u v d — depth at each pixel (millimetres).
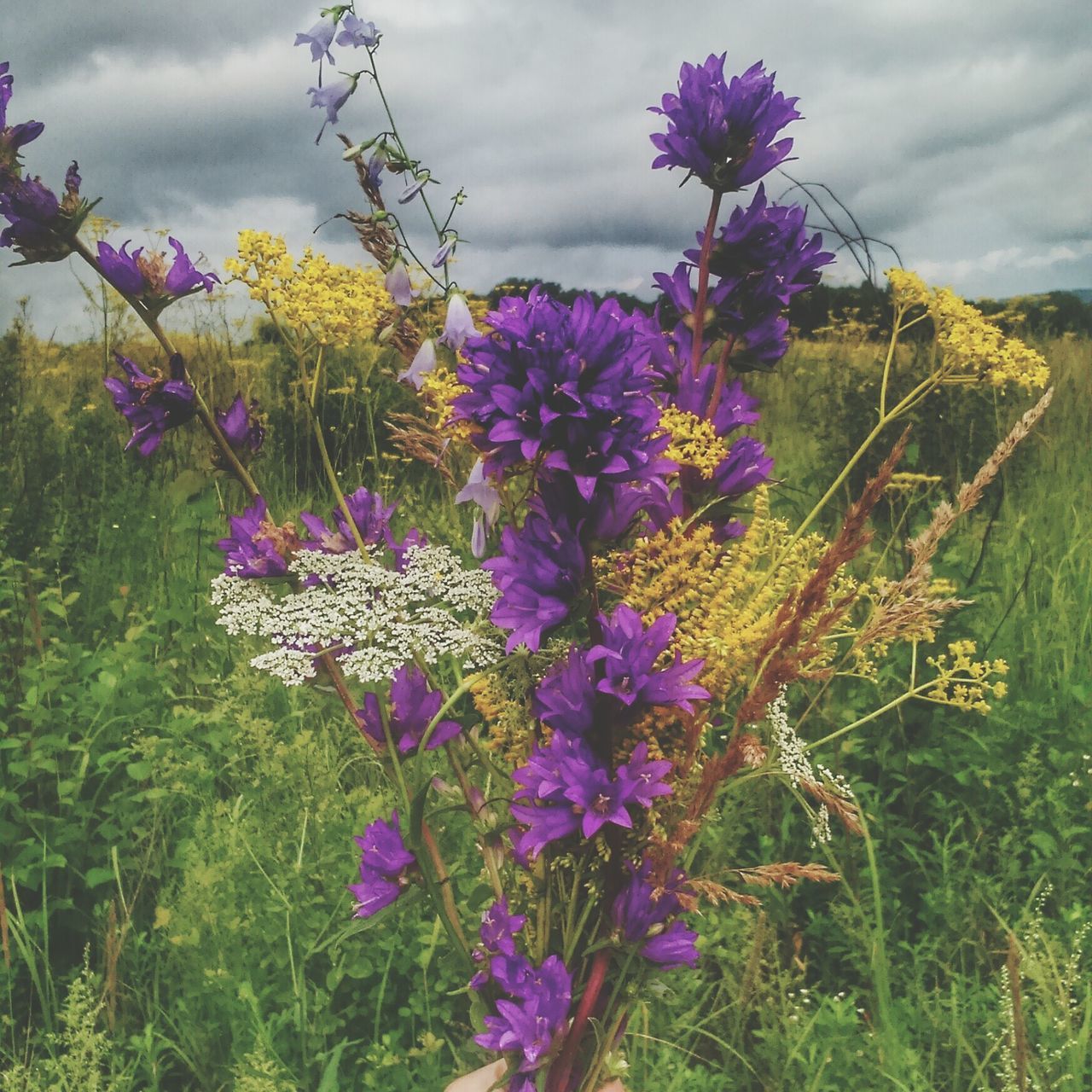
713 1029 2459
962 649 1678
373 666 1259
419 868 1432
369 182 1384
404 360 1519
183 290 1408
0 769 3027
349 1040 2377
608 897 1284
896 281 2303
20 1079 2123
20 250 1370
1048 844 2809
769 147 1371
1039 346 8805
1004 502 5445
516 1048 1268
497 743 1373
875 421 5559
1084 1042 2135
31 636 3525
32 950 2607
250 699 3178
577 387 1124
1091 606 4277
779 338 1446
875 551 4039
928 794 3182
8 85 1375
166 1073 2426
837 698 3271
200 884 2439
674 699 1159
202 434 5555
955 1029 2301
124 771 3152
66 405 6840
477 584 1347
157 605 4223
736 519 1508
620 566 1287
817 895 2908
